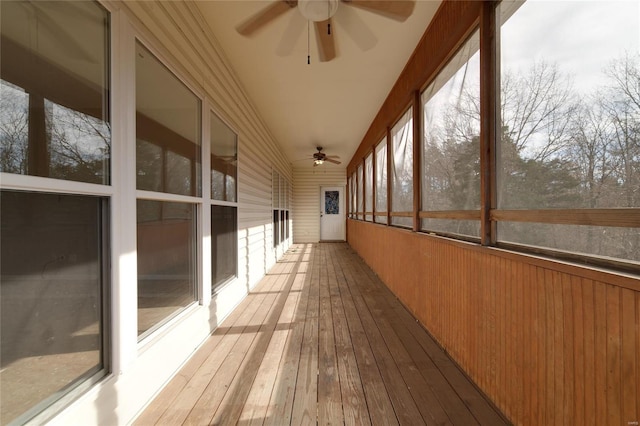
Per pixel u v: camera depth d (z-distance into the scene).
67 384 1.20
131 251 1.54
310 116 4.95
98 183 1.35
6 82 0.97
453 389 1.81
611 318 0.98
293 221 10.20
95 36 1.34
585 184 1.15
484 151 1.76
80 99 1.26
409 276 3.21
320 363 2.12
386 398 1.72
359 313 3.18
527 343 1.37
